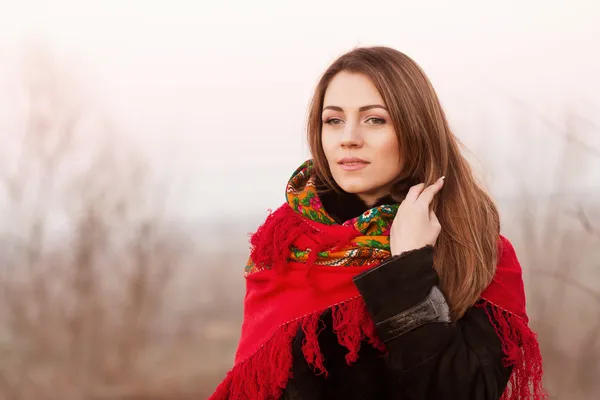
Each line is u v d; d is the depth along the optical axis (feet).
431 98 7.44
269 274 7.57
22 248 30.07
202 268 35.63
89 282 30.32
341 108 7.31
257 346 7.38
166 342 30.66
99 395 27.43
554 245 19.84
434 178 7.36
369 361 7.13
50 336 29.19
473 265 7.27
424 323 6.84
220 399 7.57
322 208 7.64
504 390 7.52
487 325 7.23
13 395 27.63
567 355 19.19
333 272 7.35
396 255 7.00
